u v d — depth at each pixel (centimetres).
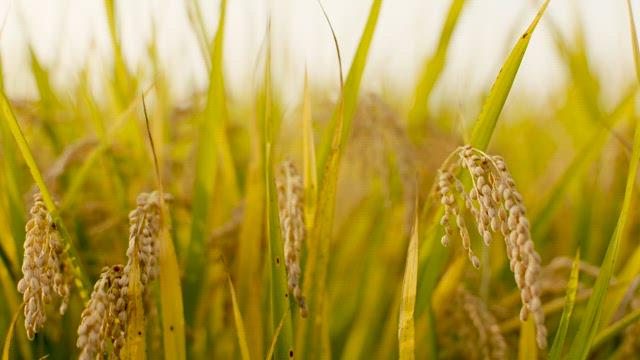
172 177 99
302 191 70
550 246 125
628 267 81
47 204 69
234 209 87
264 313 81
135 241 65
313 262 72
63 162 84
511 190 60
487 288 90
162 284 68
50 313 81
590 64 116
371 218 106
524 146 144
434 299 83
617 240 67
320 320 74
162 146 92
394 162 102
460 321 84
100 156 89
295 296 67
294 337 73
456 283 82
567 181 92
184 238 93
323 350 75
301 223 68
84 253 88
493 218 60
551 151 160
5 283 77
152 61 104
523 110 177
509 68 71
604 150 110
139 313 65
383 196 103
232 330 87
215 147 85
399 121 86
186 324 84
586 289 86
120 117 89
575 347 69
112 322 63
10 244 78
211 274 90
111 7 89
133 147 102
